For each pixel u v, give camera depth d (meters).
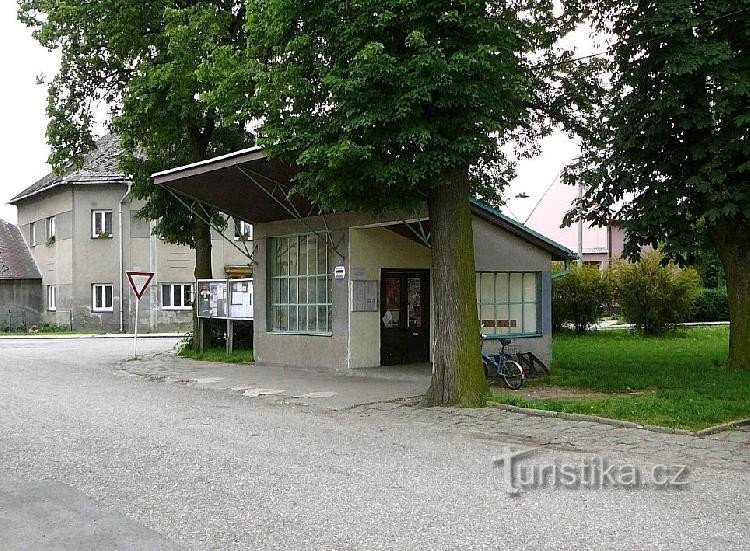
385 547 5.52
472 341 12.09
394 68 10.63
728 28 14.80
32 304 42.41
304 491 7.07
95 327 38.91
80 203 38.88
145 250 38.94
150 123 20.44
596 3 16.98
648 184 15.52
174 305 39.34
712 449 8.95
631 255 16.55
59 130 21.95
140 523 6.13
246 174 15.64
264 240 19.11
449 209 12.05
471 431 10.16
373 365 16.72
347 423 10.91
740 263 15.89
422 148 11.27
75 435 9.95
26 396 14.04
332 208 12.17
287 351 18.30
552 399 12.27
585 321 29.23
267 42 12.50
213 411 12.13
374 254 16.69
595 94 18.00
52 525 6.09
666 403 11.37
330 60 11.82
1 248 43.50
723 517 6.28
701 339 26.39
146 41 20.28
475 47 11.00
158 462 8.31
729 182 14.74
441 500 6.76
